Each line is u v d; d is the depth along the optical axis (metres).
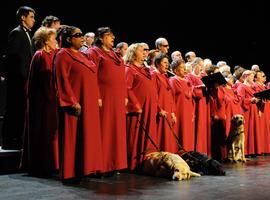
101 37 5.09
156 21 10.00
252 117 7.70
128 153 5.51
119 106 5.04
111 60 5.04
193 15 10.45
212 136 6.93
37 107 4.87
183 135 6.10
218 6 10.63
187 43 10.45
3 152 5.06
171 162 4.98
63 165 4.35
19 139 5.29
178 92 6.12
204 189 4.25
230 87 7.38
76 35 4.55
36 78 4.88
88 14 8.95
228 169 5.88
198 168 5.33
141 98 5.54
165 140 5.75
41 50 4.95
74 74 4.46
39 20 8.26
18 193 3.96
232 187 4.38
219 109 6.92
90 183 4.57
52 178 4.80
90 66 4.57
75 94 4.45
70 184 4.47
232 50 10.91
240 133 6.80
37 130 4.86
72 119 4.39
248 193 4.04
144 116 5.54
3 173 5.07
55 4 8.45
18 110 5.23
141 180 4.83
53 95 4.85
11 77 5.21
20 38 5.24
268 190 4.20
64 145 4.36
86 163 4.41
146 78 5.61
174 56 6.72
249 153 7.66
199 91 6.46
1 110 6.27
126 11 9.54
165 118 5.71
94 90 4.57
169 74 6.32
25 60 5.22
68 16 8.66
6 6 7.68
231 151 6.85
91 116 4.50
